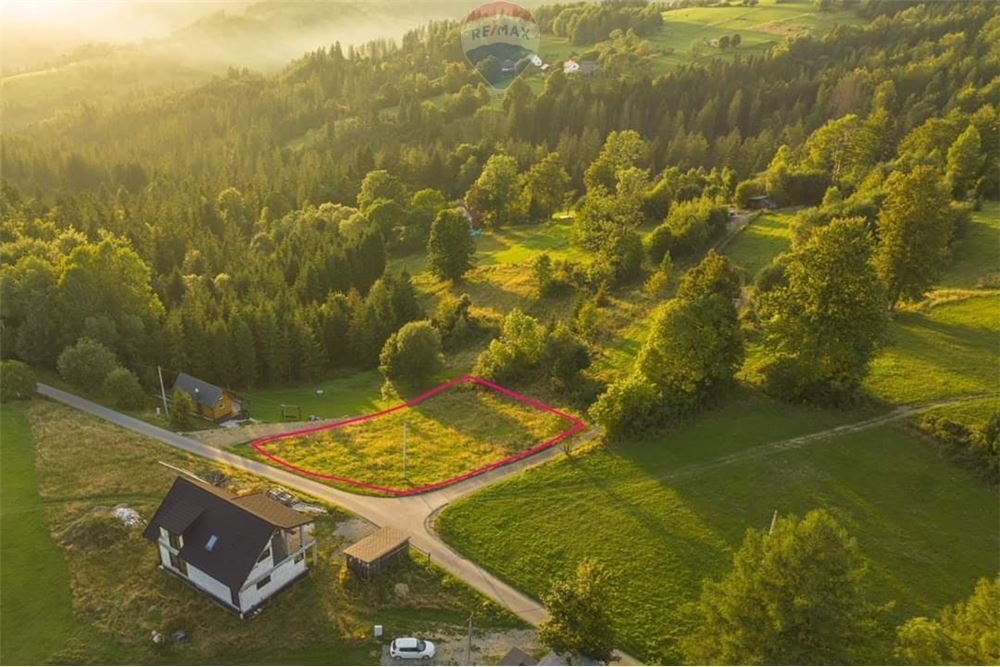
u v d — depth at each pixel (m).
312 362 94.12
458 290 114.81
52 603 47.62
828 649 31.55
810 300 61.22
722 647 34.34
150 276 105.81
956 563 47.72
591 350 83.06
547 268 102.81
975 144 102.62
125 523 54.25
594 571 43.69
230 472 62.91
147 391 84.12
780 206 122.44
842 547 32.81
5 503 56.94
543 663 41.84
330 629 46.28
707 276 69.62
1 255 96.94
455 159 183.12
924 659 31.56
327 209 150.25
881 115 132.00
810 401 63.47
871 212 89.44
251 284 108.12
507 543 53.81
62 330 83.62
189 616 46.66
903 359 67.19
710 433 62.28
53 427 68.69
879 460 56.44
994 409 58.56
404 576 50.62
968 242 89.06
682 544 51.97
